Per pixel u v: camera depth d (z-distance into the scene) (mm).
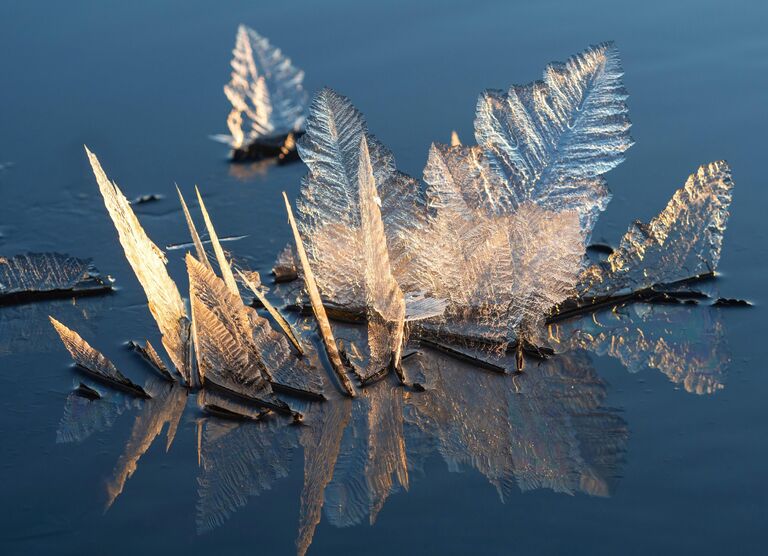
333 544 417
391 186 457
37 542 418
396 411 440
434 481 426
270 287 471
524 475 426
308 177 458
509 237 450
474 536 417
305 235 461
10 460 432
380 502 423
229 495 425
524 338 451
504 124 457
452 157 452
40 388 447
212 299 442
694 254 463
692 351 448
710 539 415
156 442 435
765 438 429
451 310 452
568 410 437
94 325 462
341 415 439
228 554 416
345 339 457
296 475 428
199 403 443
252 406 442
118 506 424
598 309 461
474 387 444
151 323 463
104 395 445
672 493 421
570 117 457
